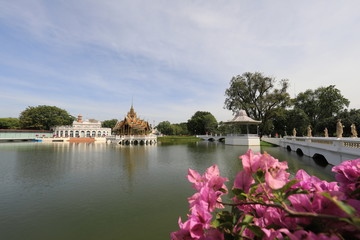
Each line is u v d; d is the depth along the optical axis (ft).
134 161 60.39
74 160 63.00
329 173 38.63
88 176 39.75
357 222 1.86
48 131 221.25
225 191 4.14
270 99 122.83
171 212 22.18
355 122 99.14
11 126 233.55
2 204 24.80
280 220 3.21
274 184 2.98
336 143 40.83
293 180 3.12
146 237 17.19
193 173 4.73
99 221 20.08
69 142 184.65
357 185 3.66
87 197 27.17
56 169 47.47
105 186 32.48
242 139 123.95
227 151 88.43
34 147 119.85
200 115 279.90
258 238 3.35
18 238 17.10
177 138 218.18
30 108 223.30
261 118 135.54
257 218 3.93
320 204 2.71
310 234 2.37
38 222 19.89
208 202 3.73
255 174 3.74
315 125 137.59
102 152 89.61
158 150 99.14
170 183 34.17
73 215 21.49
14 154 80.79
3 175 40.98
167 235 17.49
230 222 3.52
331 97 128.47
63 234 17.69
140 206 23.88
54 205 24.32
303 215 2.42
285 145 100.37
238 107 132.57
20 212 22.33
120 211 22.43
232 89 137.80
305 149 67.31
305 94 148.87
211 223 3.44
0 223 19.71
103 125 337.11
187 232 3.33
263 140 133.18
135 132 174.70
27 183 34.60
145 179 37.11
